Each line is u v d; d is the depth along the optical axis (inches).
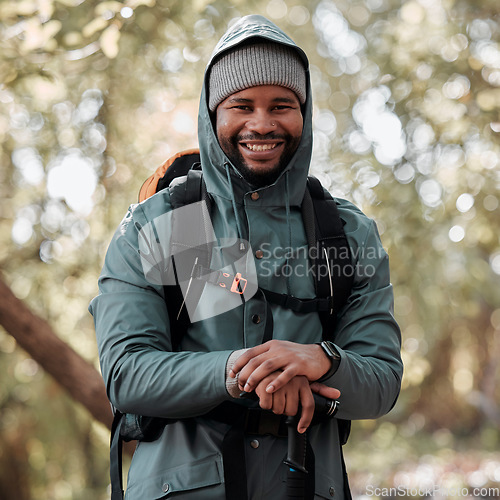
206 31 335.9
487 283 407.8
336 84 507.8
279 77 105.5
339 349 97.1
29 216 371.9
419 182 353.4
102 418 291.3
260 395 92.0
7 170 386.6
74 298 357.7
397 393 105.7
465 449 624.1
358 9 518.9
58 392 437.1
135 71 342.3
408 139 355.9
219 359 94.7
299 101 110.0
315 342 104.5
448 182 359.3
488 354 676.1
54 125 346.9
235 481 95.5
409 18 348.5
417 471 438.0
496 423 665.6
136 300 102.0
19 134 359.3
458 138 346.0
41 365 289.9
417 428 692.7
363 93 400.5
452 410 736.3
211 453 98.0
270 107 106.3
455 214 356.8
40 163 362.6
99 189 348.2
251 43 106.6
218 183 108.4
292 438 94.7
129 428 103.3
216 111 109.8
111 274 104.5
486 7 352.8
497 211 356.2
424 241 356.2
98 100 346.6
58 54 275.6
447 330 502.0
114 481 105.0
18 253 363.6
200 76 353.7
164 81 353.1
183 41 327.3
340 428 108.3
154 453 100.4
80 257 352.5
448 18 354.9
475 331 645.3
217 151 108.0
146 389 96.1
